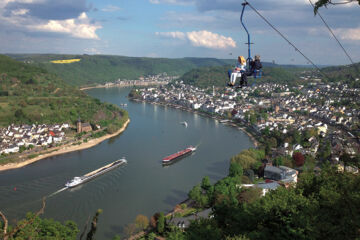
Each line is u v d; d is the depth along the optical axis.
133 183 180.88
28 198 161.50
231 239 51.22
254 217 58.75
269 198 60.94
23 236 78.25
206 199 143.12
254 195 132.50
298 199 56.66
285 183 164.25
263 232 53.84
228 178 156.00
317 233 44.16
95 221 29.44
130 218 138.12
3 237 26.75
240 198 134.12
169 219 129.62
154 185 177.62
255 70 32.88
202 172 199.88
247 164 189.00
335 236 42.69
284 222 53.88
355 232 41.19
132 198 159.75
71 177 192.62
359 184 43.94
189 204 150.25
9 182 185.62
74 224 104.94
